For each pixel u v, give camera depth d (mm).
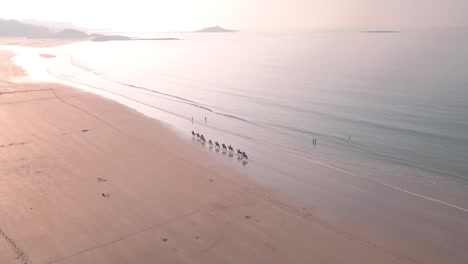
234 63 151125
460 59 146125
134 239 26281
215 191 34219
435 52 177625
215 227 28094
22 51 185000
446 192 36281
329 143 51469
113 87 92312
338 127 59062
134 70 127125
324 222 29750
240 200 32656
